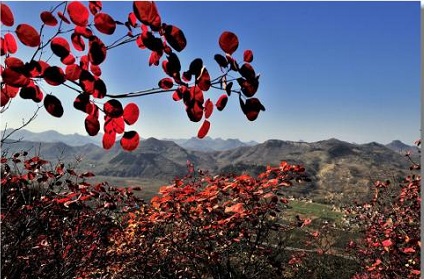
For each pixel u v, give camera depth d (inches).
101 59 47.1
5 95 44.1
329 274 298.0
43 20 44.4
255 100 54.1
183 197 169.2
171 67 51.1
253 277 188.4
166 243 209.3
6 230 139.8
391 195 248.2
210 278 211.5
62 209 172.4
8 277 135.3
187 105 52.3
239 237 177.6
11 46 42.9
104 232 205.9
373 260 245.1
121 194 221.6
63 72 44.3
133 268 223.9
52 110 44.6
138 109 48.9
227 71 53.3
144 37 49.9
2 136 99.9
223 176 187.0
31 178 161.2
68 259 166.6
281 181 171.6
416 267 175.0
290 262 295.1
